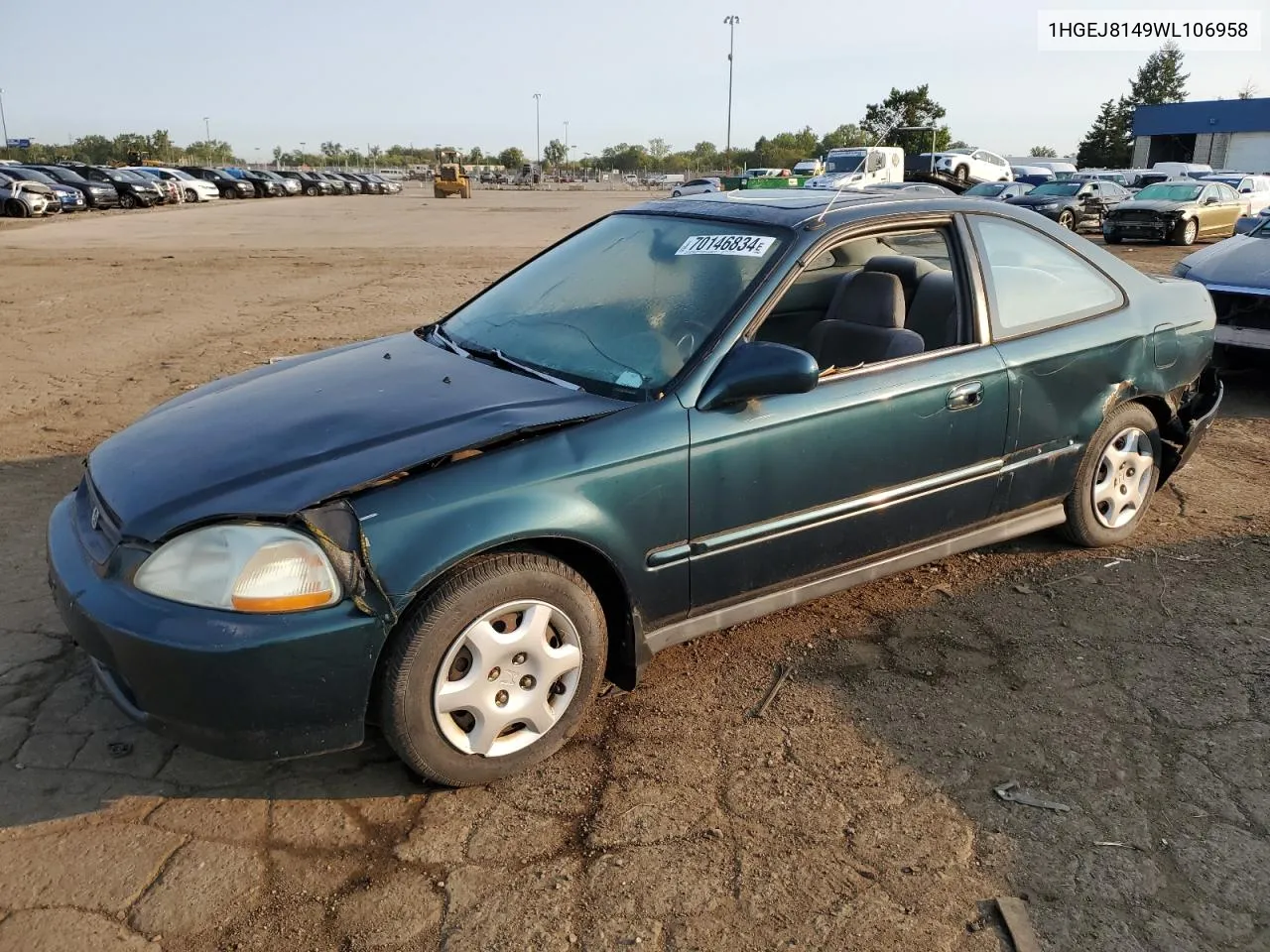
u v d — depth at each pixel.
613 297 3.46
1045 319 3.80
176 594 2.44
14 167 34.31
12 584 3.96
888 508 3.40
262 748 2.49
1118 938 2.28
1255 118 52.41
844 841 2.59
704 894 2.40
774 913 2.34
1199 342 4.35
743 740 3.02
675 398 2.92
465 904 2.37
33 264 16.11
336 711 2.50
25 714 3.08
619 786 2.80
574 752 2.96
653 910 2.35
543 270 3.92
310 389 3.20
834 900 2.39
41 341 9.27
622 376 3.06
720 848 2.56
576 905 2.36
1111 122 77.69
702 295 3.23
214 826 2.62
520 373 3.22
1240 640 3.64
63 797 2.71
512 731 2.82
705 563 3.03
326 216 33.34
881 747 2.99
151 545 2.50
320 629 2.41
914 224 3.55
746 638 3.65
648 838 2.59
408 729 2.59
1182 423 4.55
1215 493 5.21
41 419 6.48
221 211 36.41
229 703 2.41
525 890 2.41
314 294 12.74
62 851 2.51
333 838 2.59
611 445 2.78
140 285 13.54
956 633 3.69
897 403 3.30
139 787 2.76
